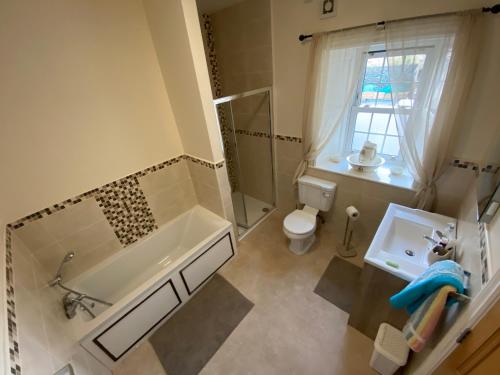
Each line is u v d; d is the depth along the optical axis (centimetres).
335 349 165
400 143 177
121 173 201
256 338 177
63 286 168
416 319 110
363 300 152
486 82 137
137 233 228
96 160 184
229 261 246
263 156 290
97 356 156
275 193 309
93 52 162
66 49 151
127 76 183
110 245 211
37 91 147
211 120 193
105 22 162
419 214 165
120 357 171
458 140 158
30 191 158
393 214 167
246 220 291
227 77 272
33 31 138
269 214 313
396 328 149
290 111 238
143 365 169
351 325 176
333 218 260
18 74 138
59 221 175
